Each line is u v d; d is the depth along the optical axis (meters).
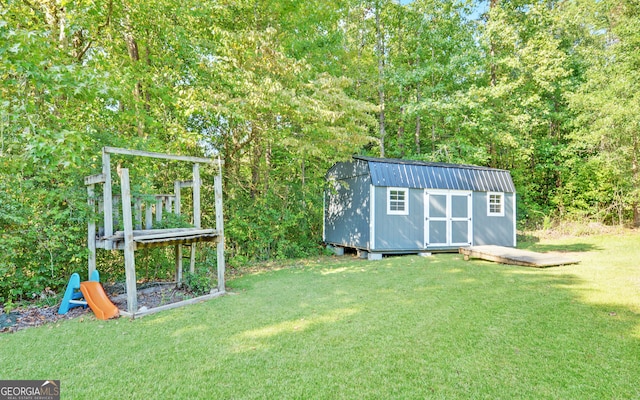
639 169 12.90
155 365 3.05
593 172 14.48
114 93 6.13
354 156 10.43
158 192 8.12
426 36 14.59
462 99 13.31
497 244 10.90
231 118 8.95
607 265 7.07
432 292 5.35
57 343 3.58
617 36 13.72
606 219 15.01
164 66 8.93
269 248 10.16
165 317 4.46
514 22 14.73
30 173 5.04
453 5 15.05
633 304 4.45
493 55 14.81
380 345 3.37
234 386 2.67
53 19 7.07
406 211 9.76
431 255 9.69
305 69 9.35
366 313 4.41
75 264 5.77
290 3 9.95
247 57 8.26
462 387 2.59
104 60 7.18
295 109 8.19
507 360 3.00
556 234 13.30
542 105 14.52
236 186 10.14
